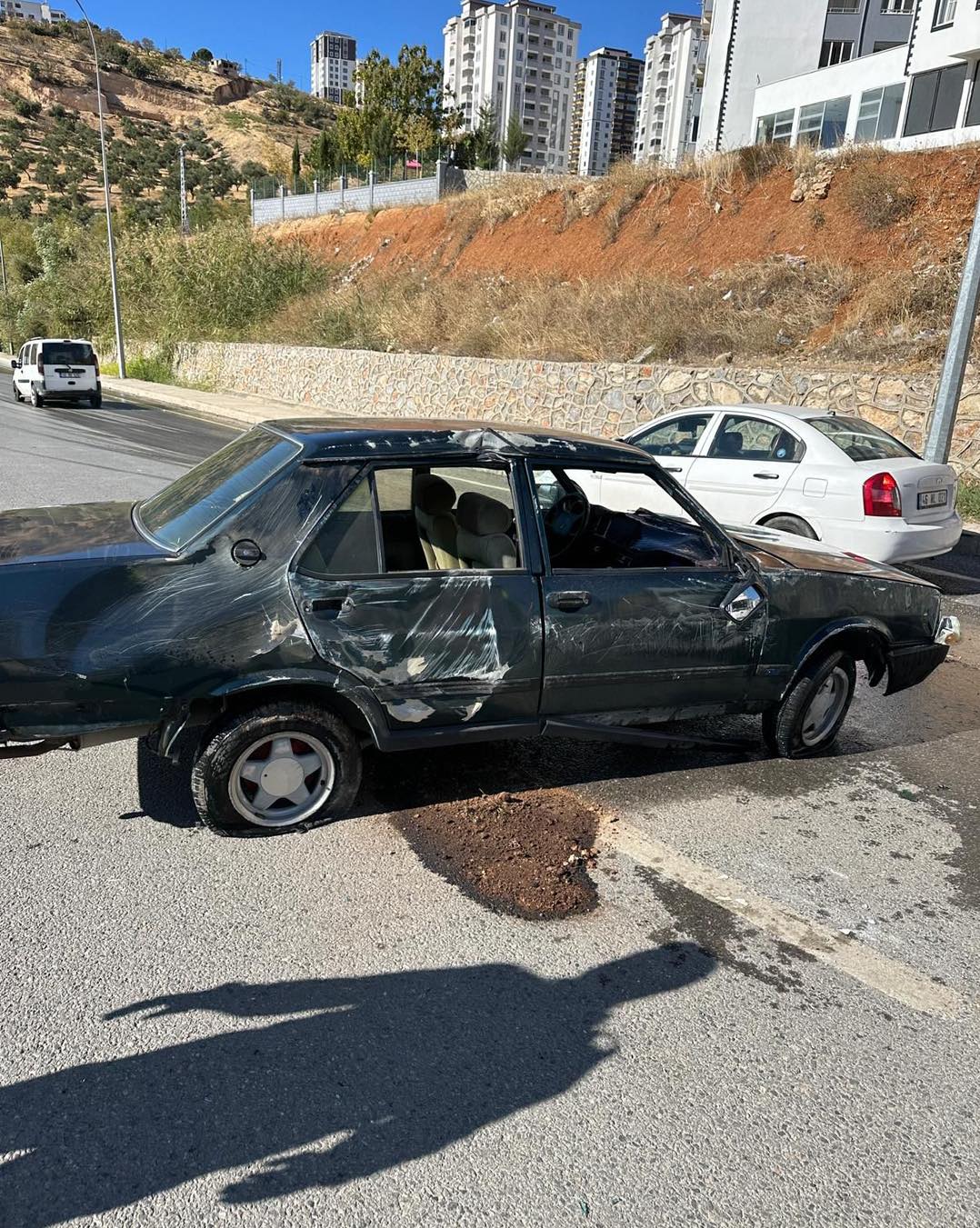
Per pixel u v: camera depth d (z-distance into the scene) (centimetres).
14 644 293
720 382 1439
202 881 321
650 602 376
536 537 359
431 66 5316
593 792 408
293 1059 241
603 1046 252
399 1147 214
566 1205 200
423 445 349
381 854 344
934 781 443
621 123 15425
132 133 12500
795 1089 241
